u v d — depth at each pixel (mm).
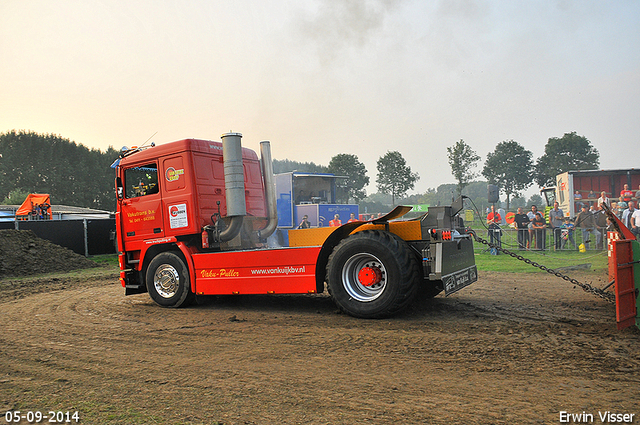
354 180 67438
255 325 5742
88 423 2982
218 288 6879
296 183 21375
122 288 10023
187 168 7234
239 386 3562
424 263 5832
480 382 3465
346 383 3547
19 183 63875
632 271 4855
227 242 7215
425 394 3270
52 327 6051
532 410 2943
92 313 7035
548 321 5352
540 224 16047
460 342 4559
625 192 20344
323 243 6105
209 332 5453
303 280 6199
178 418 3006
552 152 56031
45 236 16469
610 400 3062
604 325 5070
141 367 4141
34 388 3691
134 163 7871
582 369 3668
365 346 4551
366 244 5703
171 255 7375
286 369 3938
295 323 5754
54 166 65312
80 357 4547
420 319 5656
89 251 17656
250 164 8289
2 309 7680
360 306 5746
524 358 3982
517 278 9383
